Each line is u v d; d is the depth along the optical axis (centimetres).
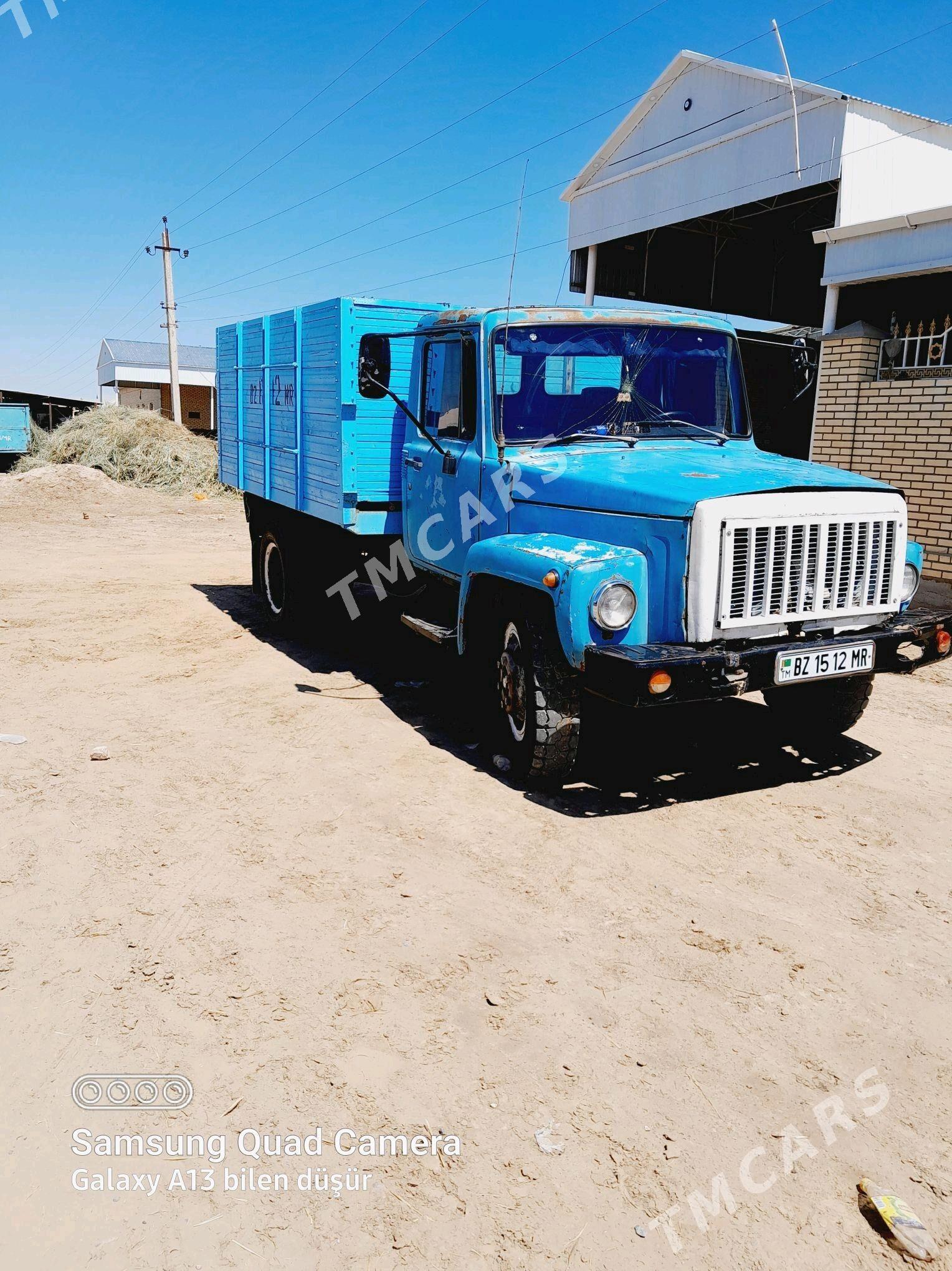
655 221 1354
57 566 1122
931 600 828
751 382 558
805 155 1126
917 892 370
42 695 607
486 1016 288
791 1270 205
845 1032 285
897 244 884
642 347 514
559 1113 249
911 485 877
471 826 420
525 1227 214
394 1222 215
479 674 501
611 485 424
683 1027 285
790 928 342
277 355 743
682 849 402
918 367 869
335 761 499
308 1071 262
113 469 2144
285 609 793
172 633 793
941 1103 256
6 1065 263
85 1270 202
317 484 666
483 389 505
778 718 577
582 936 334
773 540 395
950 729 573
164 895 356
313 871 377
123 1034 276
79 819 421
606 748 524
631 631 402
